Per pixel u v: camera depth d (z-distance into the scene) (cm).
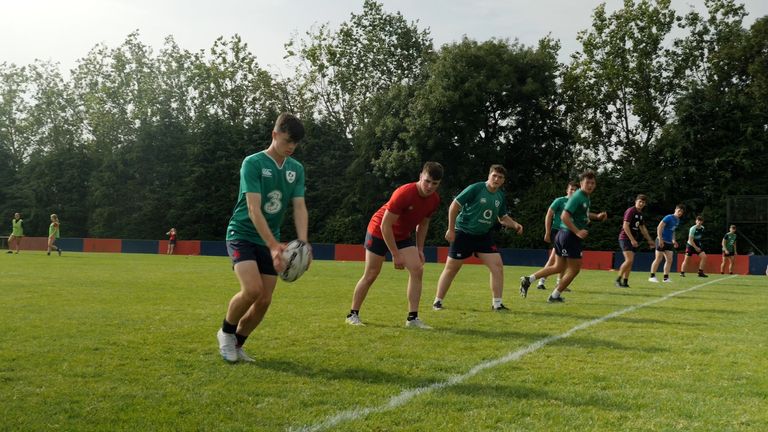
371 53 5216
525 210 4038
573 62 4594
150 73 5719
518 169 4447
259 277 527
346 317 834
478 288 1391
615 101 4562
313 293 1196
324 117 5378
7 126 6191
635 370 521
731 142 3838
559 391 446
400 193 741
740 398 436
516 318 848
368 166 4538
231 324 536
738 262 2895
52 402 407
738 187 3728
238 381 467
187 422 370
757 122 3794
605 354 588
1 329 691
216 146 5206
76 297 1040
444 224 4122
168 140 5494
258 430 357
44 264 2133
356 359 552
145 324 742
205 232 5122
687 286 1609
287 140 535
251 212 513
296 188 565
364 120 5056
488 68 4072
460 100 3972
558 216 1402
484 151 4078
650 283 1720
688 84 4025
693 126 3828
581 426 371
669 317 885
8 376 474
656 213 4009
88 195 5612
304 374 493
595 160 4738
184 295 1103
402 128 4203
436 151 4038
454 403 413
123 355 556
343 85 5303
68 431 354
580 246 1079
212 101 5712
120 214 5397
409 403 412
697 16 4353
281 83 5562
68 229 5609
